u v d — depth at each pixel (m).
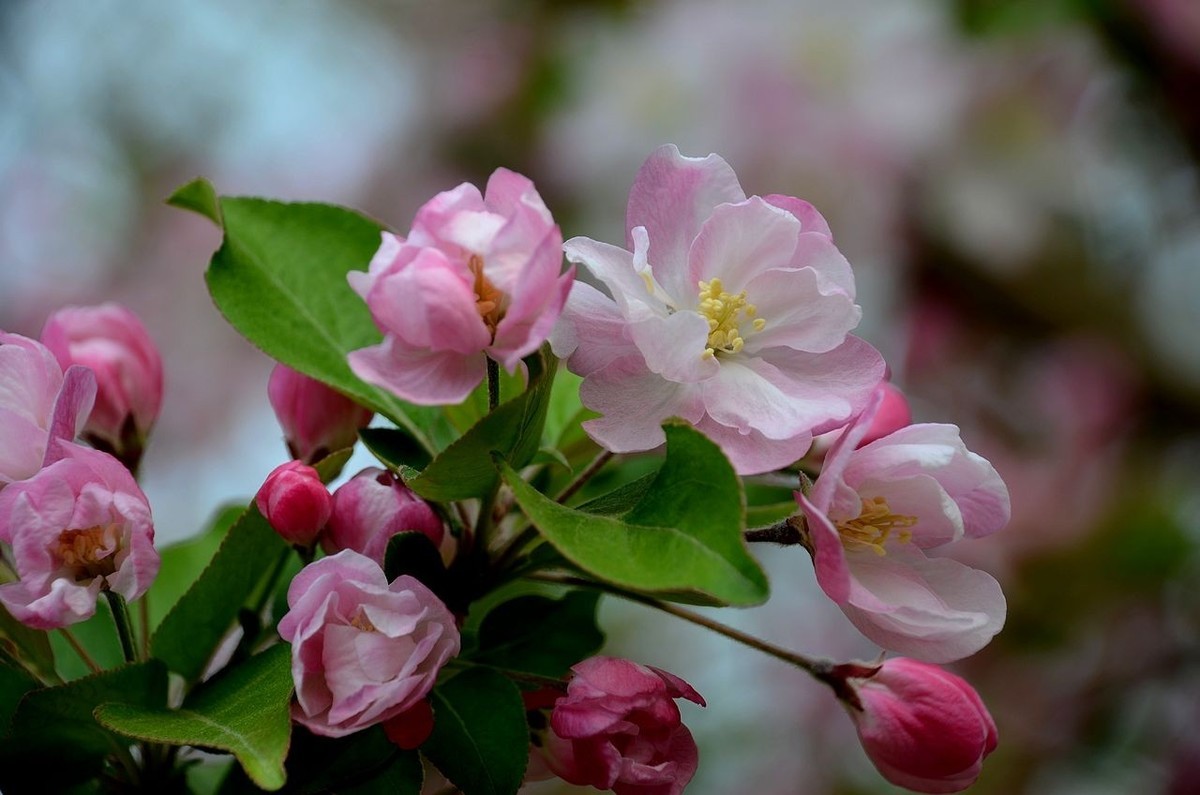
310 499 0.54
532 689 0.55
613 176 0.89
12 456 0.53
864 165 0.86
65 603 0.52
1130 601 0.86
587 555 0.52
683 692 0.54
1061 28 0.87
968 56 0.88
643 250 0.53
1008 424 0.90
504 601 0.56
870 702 0.55
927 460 0.53
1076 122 0.89
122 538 0.53
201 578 0.55
